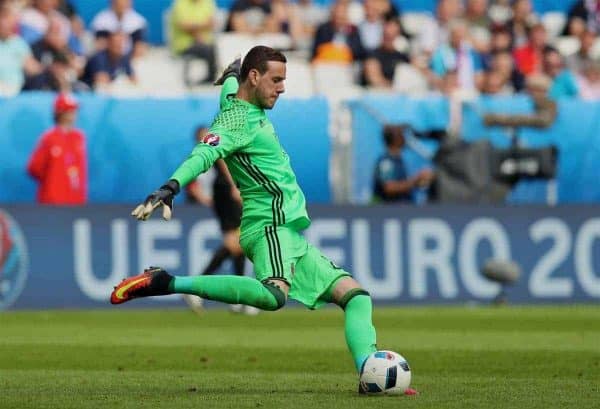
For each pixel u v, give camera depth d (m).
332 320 51.00
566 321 49.88
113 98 60.66
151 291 24.25
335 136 62.09
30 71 67.00
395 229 59.78
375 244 59.62
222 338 42.28
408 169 62.38
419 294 59.94
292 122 61.69
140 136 60.75
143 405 24.17
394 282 59.72
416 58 74.75
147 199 23.38
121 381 29.33
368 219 59.62
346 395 25.91
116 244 57.84
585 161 64.12
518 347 38.75
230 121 25.05
